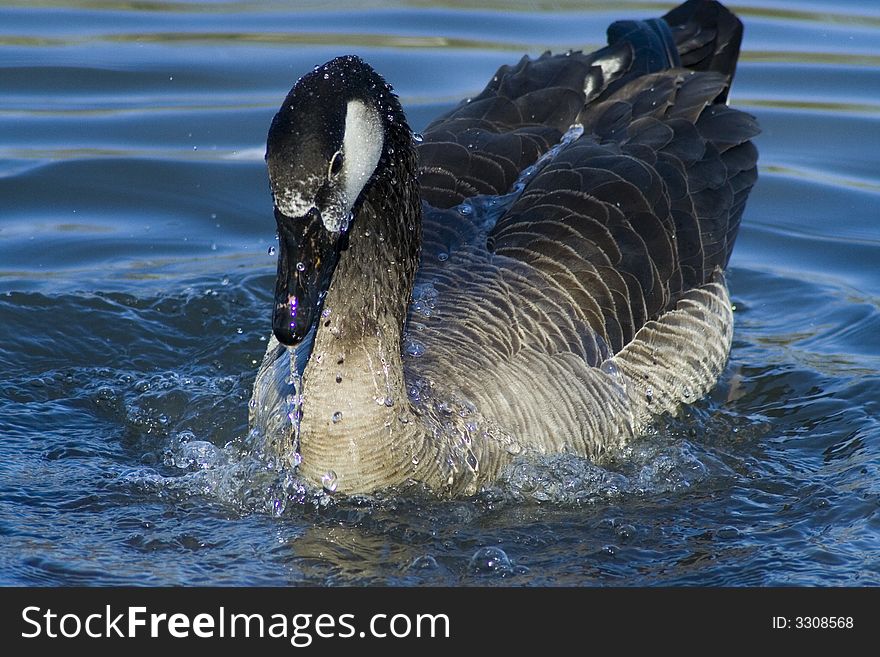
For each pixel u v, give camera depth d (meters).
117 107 20.59
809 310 16.34
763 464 12.90
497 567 10.94
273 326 10.48
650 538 11.47
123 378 14.36
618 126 14.91
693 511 11.96
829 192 18.94
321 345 11.37
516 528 11.59
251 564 10.93
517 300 12.92
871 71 22.25
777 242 17.95
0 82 21.08
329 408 11.40
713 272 14.67
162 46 22.73
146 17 24.20
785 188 19.06
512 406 12.28
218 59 22.20
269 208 18.45
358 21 24.08
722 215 14.78
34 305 15.52
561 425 12.55
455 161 14.26
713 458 13.02
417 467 11.66
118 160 19.09
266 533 11.41
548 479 12.20
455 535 11.44
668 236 13.99
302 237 10.42
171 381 14.31
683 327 14.02
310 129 10.25
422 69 21.67
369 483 11.63
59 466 12.48
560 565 11.02
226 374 14.61
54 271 16.53
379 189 11.18
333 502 11.76
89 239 17.36
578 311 13.14
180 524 11.53
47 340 14.95
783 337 15.77
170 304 15.95
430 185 14.06
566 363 12.82
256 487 12.05
